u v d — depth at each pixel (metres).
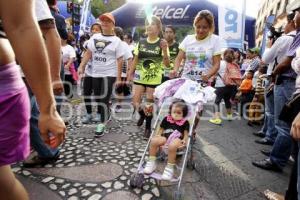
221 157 3.61
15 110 1.06
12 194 1.17
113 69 4.28
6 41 1.02
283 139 3.15
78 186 2.66
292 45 2.97
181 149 2.78
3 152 1.05
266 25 8.84
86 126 4.53
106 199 2.47
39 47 0.97
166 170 2.60
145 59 4.14
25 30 0.94
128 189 2.66
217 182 2.91
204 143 4.14
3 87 1.01
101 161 3.23
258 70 6.00
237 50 8.78
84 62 4.42
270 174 3.21
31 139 2.82
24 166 2.96
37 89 1.01
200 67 3.61
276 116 3.22
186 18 9.61
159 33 4.16
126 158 3.35
